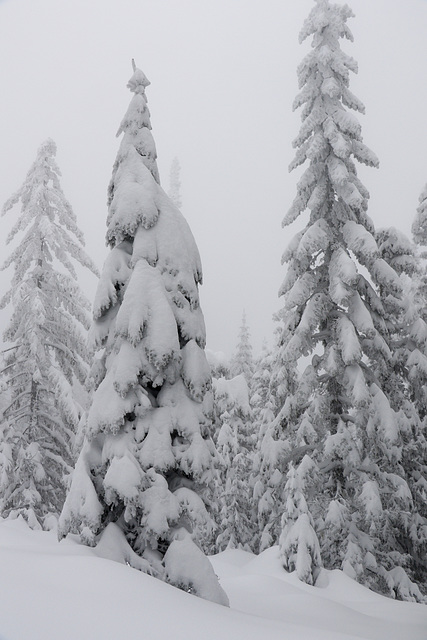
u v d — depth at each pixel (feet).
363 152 61.87
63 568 24.29
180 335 36.27
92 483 32.30
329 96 62.69
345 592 49.37
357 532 56.90
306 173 62.49
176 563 30.91
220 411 92.99
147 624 19.81
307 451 61.62
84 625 18.66
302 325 58.85
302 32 64.13
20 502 63.10
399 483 58.65
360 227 60.08
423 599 55.93
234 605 37.73
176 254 36.86
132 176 38.17
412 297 81.15
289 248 61.31
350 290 57.82
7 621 17.76
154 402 34.91
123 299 34.73
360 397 54.90
